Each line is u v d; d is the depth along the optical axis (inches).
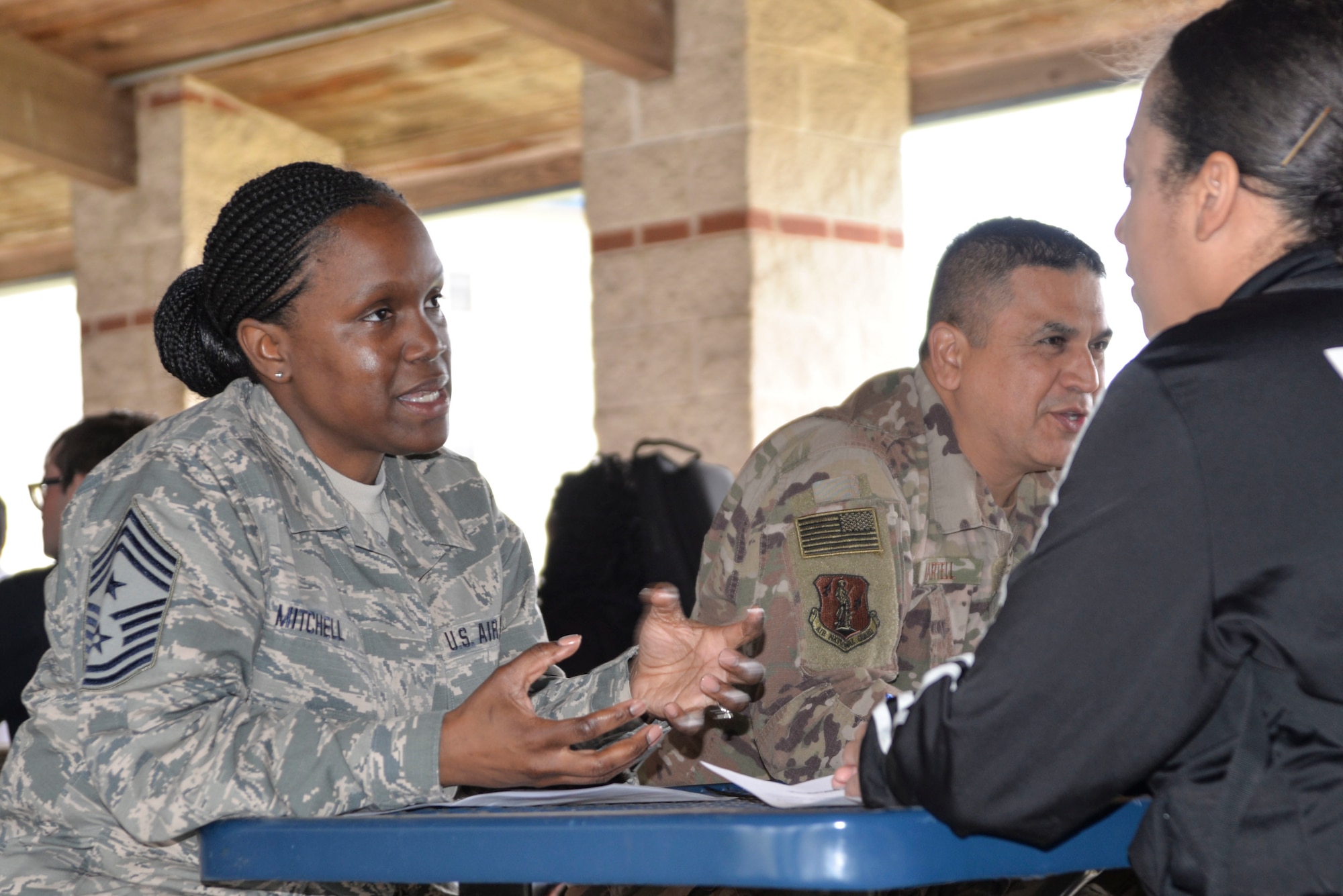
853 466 76.1
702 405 208.7
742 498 78.8
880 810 42.6
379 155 289.3
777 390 208.1
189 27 238.5
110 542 56.6
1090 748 40.3
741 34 206.5
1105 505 41.1
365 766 51.4
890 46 225.1
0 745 118.1
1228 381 41.2
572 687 61.4
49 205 307.7
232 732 52.7
